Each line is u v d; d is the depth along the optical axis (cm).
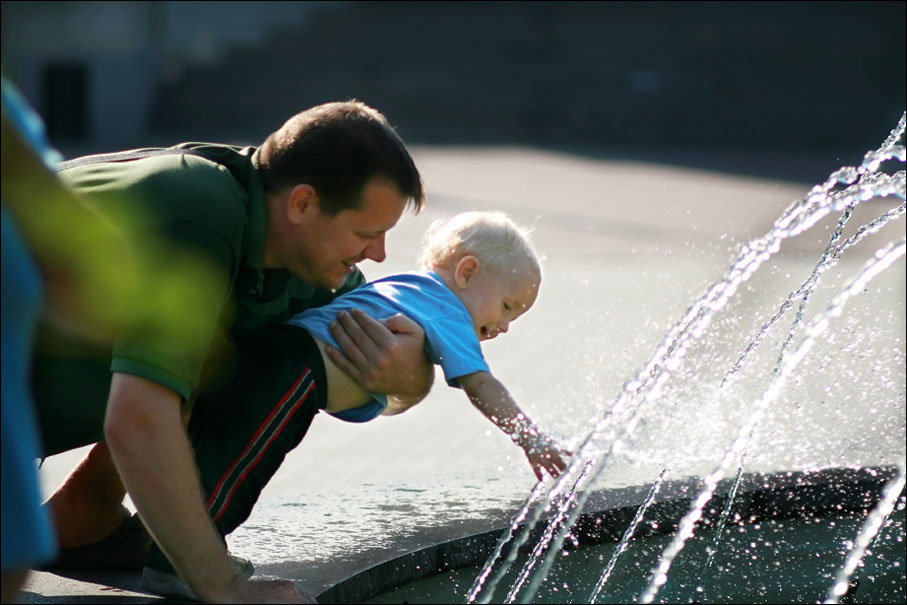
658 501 659
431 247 646
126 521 583
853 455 746
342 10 4553
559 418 999
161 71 4494
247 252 504
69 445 541
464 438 1025
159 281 457
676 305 1495
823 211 550
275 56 4450
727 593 612
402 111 4272
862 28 4228
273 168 507
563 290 1688
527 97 4253
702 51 4225
